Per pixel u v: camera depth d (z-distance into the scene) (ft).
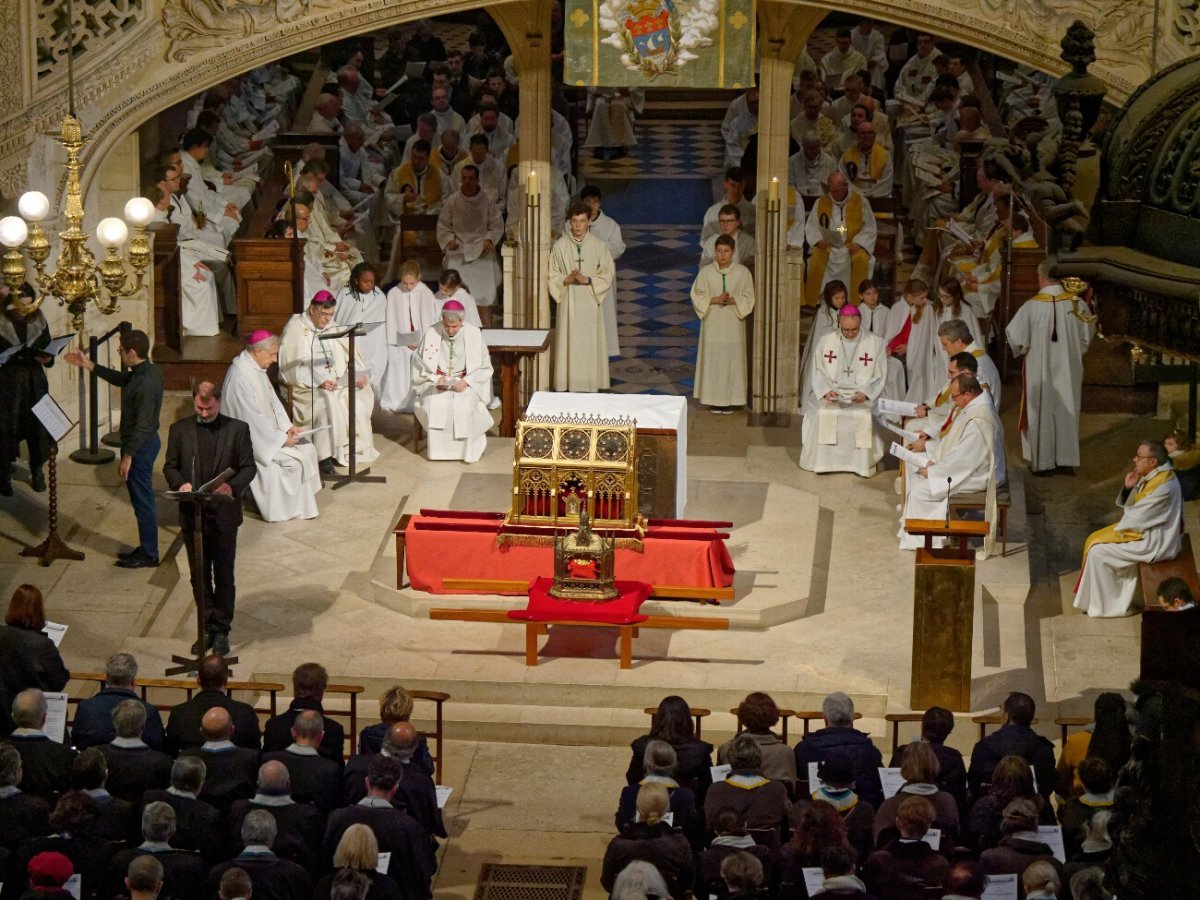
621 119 123.24
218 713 48.26
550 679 62.49
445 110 116.98
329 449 77.82
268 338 72.38
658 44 75.77
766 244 83.61
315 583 69.31
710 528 66.39
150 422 69.41
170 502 76.38
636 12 75.56
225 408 73.10
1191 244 22.47
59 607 67.36
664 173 121.49
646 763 47.52
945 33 76.38
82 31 76.02
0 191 76.64
